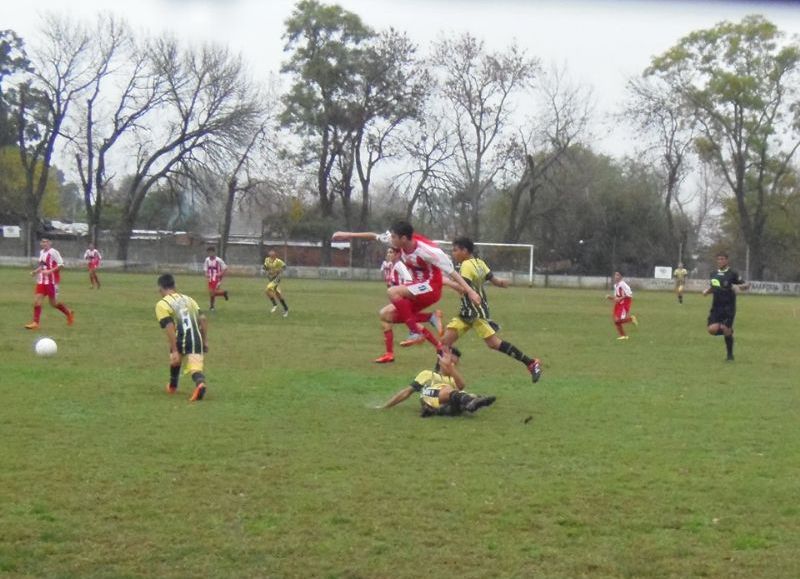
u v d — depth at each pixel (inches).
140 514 259.0
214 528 248.8
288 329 859.4
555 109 2448.3
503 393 492.1
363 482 296.2
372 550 235.1
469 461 327.6
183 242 2519.7
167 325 451.5
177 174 2342.5
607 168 2657.5
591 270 2554.1
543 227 2586.1
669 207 2495.1
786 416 433.7
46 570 219.5
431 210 2498.8
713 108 2316.7
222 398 452.4
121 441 345.7
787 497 288.0
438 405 412.8
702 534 252.1
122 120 2301.9
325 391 485.7
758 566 229.5
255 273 2287.2
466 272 459.2
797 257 2561.5
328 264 2491.4
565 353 713.0
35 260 2223.2
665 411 441.4
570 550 237.9
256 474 303.3
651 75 2343.8
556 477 307.1
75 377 504.7
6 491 277.3
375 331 854.5
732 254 2623.0
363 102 2422.5
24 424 372.2
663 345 800.9
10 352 606.9
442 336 465.7
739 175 2361.0
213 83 2282.2
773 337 913.5
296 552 233.0
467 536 246.5
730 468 324.2
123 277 1914.4
